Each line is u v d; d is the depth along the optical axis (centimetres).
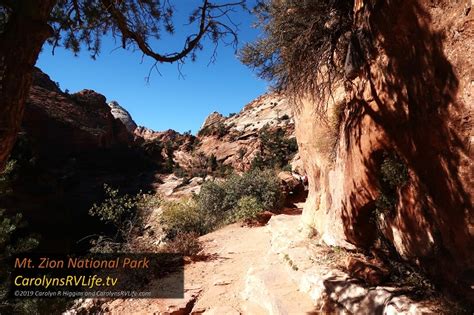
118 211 973
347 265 464
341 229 550
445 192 317
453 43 293
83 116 6588
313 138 671
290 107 785
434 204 338
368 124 434
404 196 392
